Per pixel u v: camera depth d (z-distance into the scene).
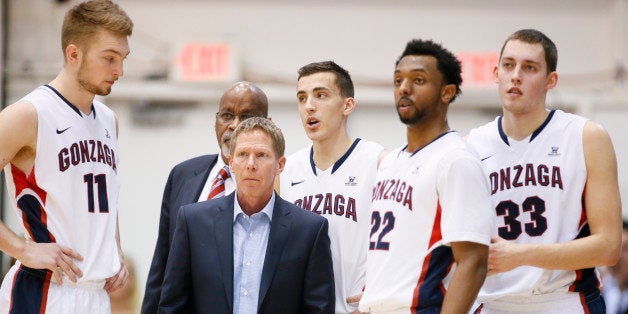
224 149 10.48
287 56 22.50
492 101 21.91
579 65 22.30
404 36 22.41
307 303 9.08
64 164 9.16
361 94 22.28
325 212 10.33
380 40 22.44
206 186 10.61
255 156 9.05
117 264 9.62
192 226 9.19
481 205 7.67
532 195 9.30
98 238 9.40
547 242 9.11
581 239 8.80
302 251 9.15
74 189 9.25
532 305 9.25
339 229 10.23
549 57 9.26
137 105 22.38
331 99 10.35
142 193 22.31
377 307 8.09
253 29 22.56
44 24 22.44
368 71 22.41
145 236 22.22
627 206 21.86
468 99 21.94
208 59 22.22
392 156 8.77
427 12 22.38
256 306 8.95
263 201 9.30
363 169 10.44
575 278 9.19
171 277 9.09
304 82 10.47
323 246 9.25
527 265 8.58
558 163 9.26
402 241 8.05
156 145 22.45
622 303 15.45
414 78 8.13
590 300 9.30
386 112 22.34
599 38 22.30
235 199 9.35
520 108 9.23
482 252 7.62
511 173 9.45
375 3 22.45
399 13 22.42
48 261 8.73
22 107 8.92
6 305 9.03
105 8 9.17
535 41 9.23
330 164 10.57
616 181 9.08
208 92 22.30
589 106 22.23
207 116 22.47
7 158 8.78
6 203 22.02
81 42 9.11
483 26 22.25
